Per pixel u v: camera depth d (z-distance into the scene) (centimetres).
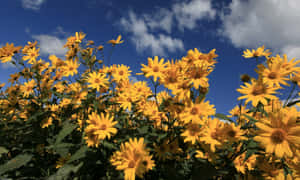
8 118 374
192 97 257
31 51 409
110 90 393
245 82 254
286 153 167
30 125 340
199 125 248
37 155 335
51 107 405
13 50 374
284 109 199
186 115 238
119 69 397
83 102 340
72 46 409
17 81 420
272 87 207
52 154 351
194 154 282
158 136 280
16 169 307
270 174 233
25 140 332
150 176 266
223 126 251
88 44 429
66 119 368
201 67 243
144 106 348
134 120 368
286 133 172
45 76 405
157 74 249
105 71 381
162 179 251
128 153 222
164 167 262
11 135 349
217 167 248
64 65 396
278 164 236
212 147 221
